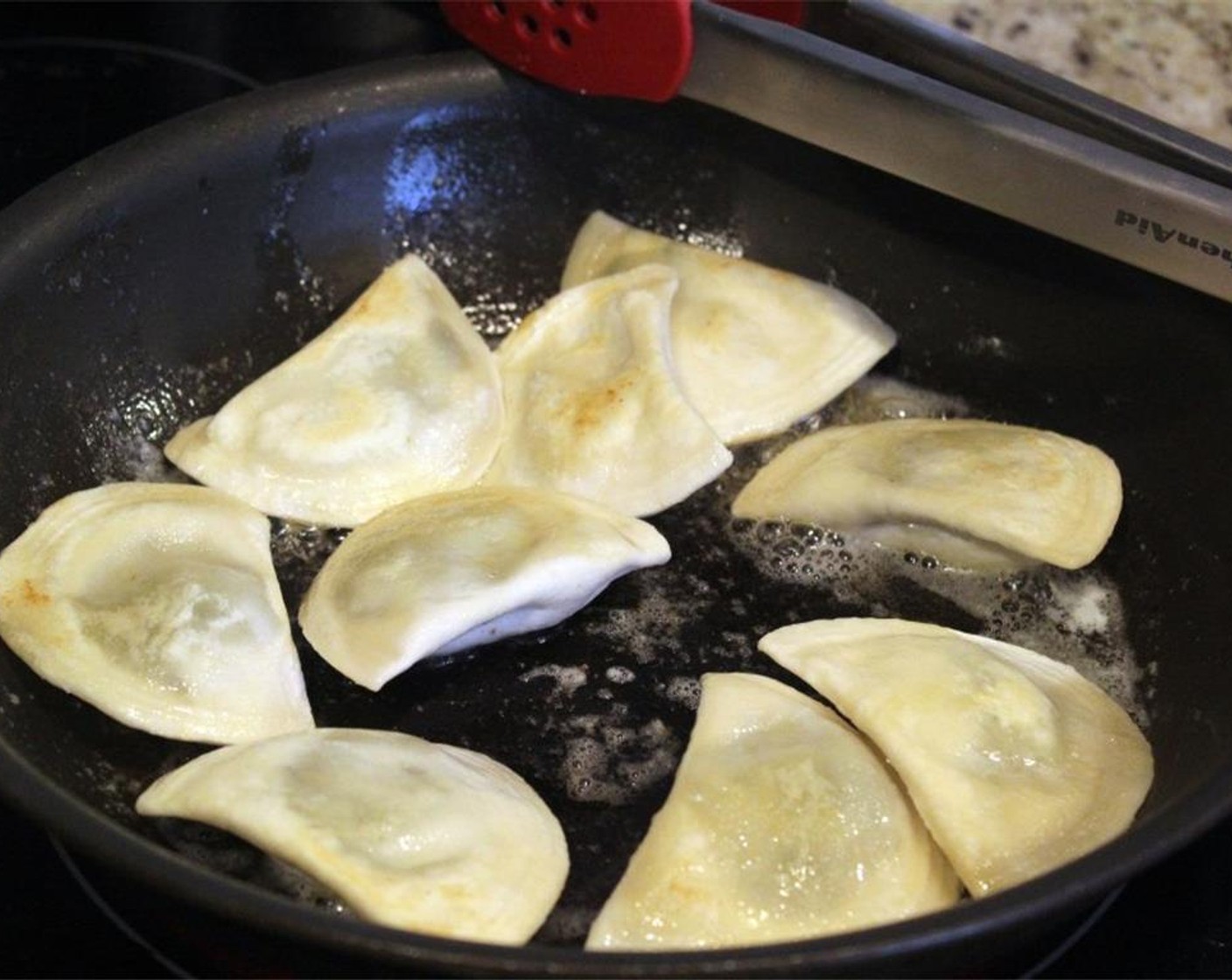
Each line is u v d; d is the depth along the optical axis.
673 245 0.62
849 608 0.54
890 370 0.61
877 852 0.47
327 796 0.46
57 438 0.54
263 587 0.52
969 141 0.52
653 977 0.38
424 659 0.52
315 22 0.69
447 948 0.39
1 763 0.42
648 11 0.55
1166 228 0.50
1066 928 0.46
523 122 0.61
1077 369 0.58
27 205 0.53
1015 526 0.53
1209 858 0.49
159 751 0.49
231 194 0.57
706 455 0.55
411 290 0.60
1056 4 0.61
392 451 0.57
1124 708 0.52
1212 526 0.53
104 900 0.47
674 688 0.51
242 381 0.59
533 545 0.53
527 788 0.48
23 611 0.50
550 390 0.58
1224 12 0.61
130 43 0.67
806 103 0.54
